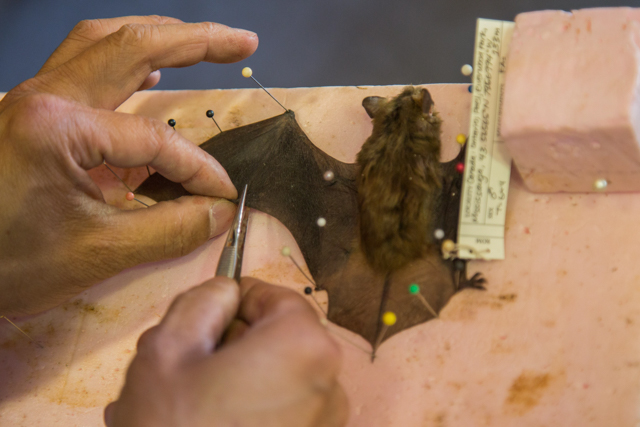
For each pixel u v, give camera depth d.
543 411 0.50
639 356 0.50
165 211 0.53
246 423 0.43
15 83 0.78
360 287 0.52
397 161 0.52
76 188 0.51
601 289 0.51
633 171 0.50
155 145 0.52
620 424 0.50
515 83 0.50
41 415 0.53
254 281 0.47
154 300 0.54
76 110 0.50
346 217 0.53
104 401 0.53
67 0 0.79
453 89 0.54
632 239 0.51
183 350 0.44
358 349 0.52
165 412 0.43
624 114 0.48
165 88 0.76
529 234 0.52
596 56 0.49
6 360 0.54
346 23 0.75
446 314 0.52
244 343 0.44
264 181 0.54
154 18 0.57
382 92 0.55
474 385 0.51
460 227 0.51
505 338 0.51
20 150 0.50
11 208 0.50
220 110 0.57
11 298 0.52
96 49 0.53
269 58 0.75
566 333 0.51
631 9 0.49
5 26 0.79
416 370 0.51
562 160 0.50
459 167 0.52
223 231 0.54
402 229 0.51
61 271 0.52
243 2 0.77
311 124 0.55
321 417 0.44
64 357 0.54
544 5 0.69
